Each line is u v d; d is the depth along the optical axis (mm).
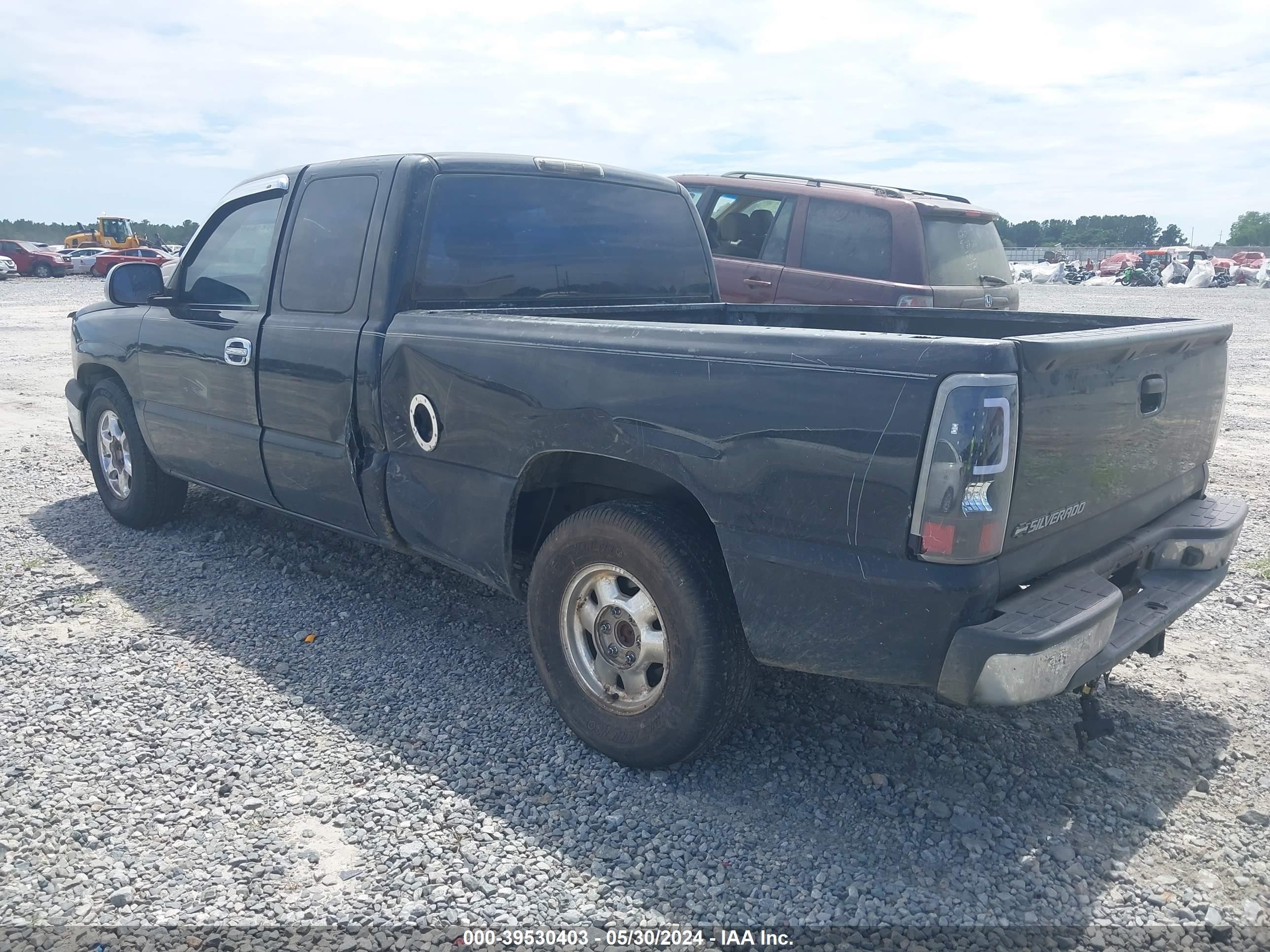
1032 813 2979
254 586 4758
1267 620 4426
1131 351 2793
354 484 4004
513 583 3557
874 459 2500
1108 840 2854
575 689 3312
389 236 3857
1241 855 2779
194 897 2574
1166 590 3184
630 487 3324
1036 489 2578
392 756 3264
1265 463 7539
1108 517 2982
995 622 2500
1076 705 3648
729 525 2812
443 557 3775
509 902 2574
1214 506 3486
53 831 2834
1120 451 2916
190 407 4844
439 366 3555
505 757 3279
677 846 2814
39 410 9531
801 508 2652
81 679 3766
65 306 23484
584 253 4434
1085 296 29734
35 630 4215
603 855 2770
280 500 4500
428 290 3898
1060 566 2816
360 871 2684
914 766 3232
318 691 3721
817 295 7926
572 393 3145
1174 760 3273
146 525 5562
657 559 2967
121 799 2998
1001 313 4152
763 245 8297
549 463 3393
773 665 2840
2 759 3193
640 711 3127
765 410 2695
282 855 2746
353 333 3896
